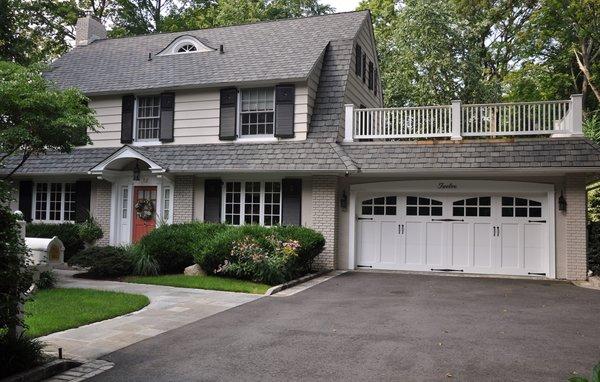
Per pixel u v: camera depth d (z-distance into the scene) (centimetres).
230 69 1652
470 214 1450
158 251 1324
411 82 2417
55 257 841
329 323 791
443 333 729
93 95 1762
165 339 687
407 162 1390
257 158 1488
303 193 1496
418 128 1466
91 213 1722
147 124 1733
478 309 912
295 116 1538
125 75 1805
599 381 352
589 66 2594
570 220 1330
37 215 1819
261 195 1550
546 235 1377
